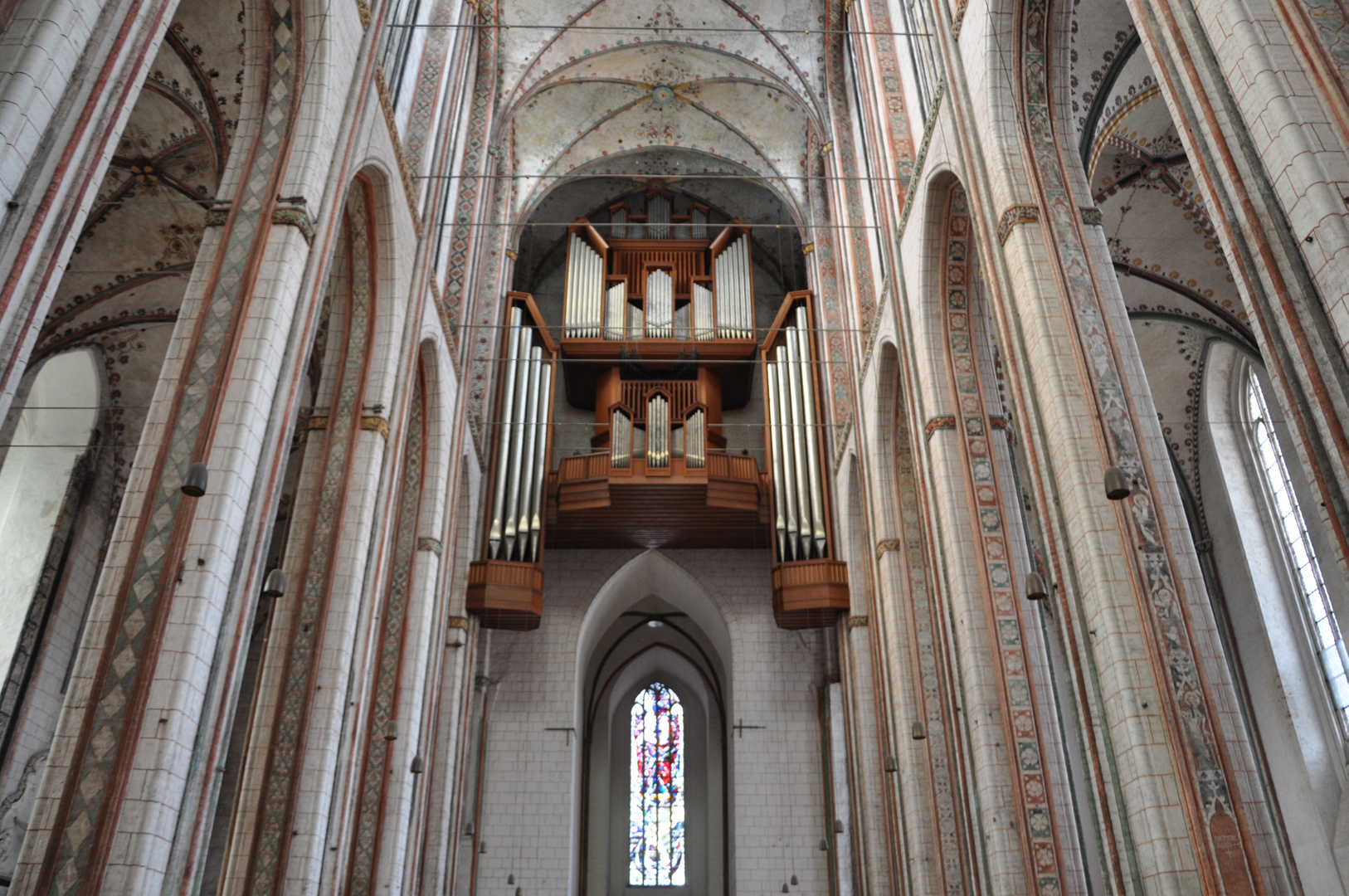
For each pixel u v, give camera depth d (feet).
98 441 66.80
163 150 53.42
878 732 61.77
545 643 80.33
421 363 56.13
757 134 84.17
